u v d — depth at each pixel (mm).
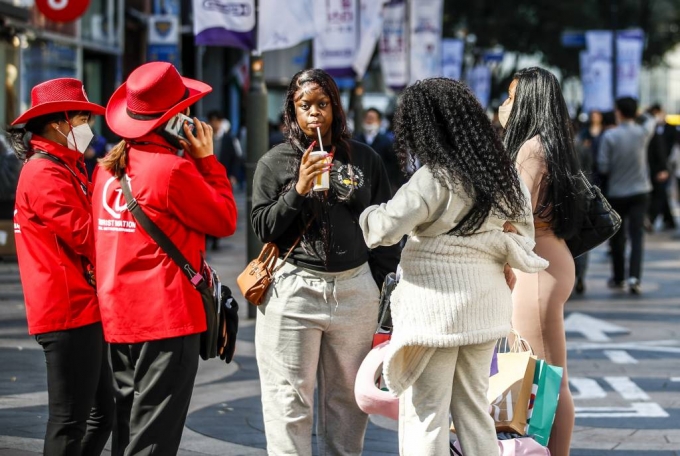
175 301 5160
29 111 5516
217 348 5445
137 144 5219
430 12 21188
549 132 5859
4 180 16984
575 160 5914
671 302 14023
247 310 12117
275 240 5867
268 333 5883
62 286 5531
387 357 4941
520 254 4977
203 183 5152
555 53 49969
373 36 16703
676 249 21344
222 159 23078
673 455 7070
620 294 14789
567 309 13414
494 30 47438
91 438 5965
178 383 5207
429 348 4961
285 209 5598
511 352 5793
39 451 6801
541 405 5602
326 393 6016
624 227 15422
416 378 5008
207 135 5266
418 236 4977
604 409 8352
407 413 5086
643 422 7949
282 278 5836
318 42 16547
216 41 11359
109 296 5199
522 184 5102
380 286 6078
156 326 5148
